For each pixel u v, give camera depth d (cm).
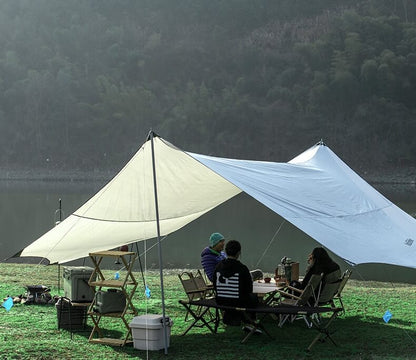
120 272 1287
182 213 763
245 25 15062
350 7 14962
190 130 11394
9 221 3183
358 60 11694
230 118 11344
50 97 11331
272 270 1600
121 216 711
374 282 1351
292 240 2388
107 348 614
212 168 670
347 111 11400
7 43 13062
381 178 10250
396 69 11325
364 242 654
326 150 854
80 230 709
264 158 11275
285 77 12544
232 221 3300
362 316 782
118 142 11425
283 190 698
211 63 13525
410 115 10962
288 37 14312
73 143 11275
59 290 913
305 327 711
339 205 715
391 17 12569
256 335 671
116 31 13988
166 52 13488
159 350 609
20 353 591
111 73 13075
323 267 652
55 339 645
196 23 15150
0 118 11181
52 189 7062
